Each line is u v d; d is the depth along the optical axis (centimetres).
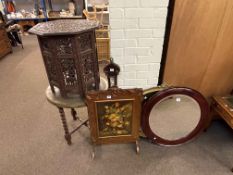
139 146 178
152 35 146
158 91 153
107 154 172
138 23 140
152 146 178
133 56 155
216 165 161
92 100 138
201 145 179
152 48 153
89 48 132
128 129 160
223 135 189
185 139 176
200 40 154
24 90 269
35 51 404
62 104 141
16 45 430
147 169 159
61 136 191
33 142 185
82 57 129
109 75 150
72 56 125
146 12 136
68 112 225
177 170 158
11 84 283
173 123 169
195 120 171
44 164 164
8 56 379
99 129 157
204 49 159
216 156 168
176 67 167
